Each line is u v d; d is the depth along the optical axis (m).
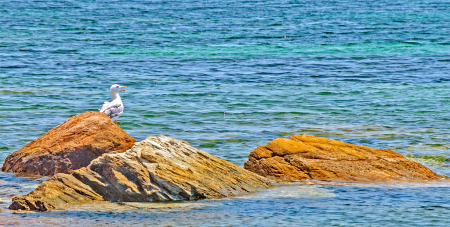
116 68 37.88
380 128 20.88
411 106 25.66
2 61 39.44
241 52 47.44
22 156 14.47
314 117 23.14
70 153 14.23
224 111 24.27
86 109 24.53
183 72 36.59
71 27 67.06
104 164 12.10
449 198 12.02
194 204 11.60
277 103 26.38
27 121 21.42
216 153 16.83
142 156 12.30
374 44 53.41
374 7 107.62
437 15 89.19
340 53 47.34
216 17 84.50
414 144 18.12
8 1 114.38
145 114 23.28
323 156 14.58
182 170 12.38
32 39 54.25
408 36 59.88
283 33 62.41
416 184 13.32
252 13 92.94
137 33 61.59
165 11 96.44
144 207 11.34
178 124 21.42
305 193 12.51
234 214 10.91
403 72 37.00
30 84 30.73
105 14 88.44
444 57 44.72
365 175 13.90
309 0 131.25
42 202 11.16
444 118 22.89
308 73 36.62
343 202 11.76
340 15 89.50
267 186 13.08
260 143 18.30
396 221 10.43
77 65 38.88
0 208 11.14
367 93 29.27
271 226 10.17
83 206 11.34
